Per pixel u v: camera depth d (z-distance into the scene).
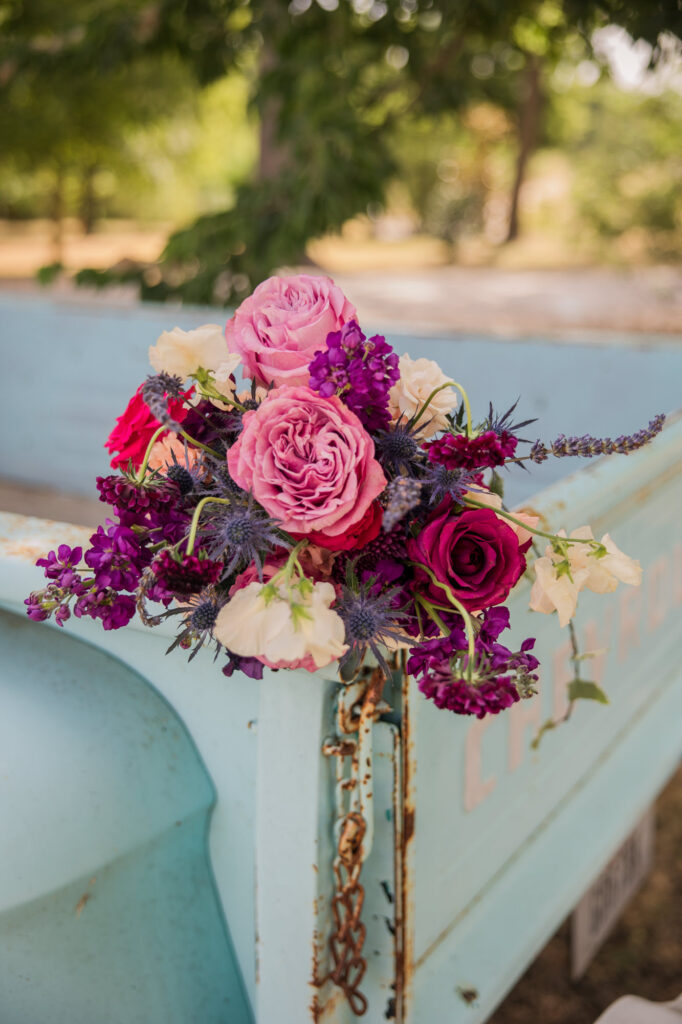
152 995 0.92
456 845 1.06
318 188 4.76
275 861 0.87
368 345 0.71
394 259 19.45
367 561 0.71
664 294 12.36
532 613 1.14
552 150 22.52
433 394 0.76
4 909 0.81
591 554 0.74
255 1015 0.98
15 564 0.90
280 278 0.77
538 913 1.24
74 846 0.83
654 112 14.43
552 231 19.41
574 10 4.29
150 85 9.53
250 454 0.67
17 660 0.93
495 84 7.22
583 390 2.40
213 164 18.53
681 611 1.78
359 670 0.81
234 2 5.18
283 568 0.69
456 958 1.08
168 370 0.76
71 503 3.19
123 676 0.95
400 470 0.71
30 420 3.29
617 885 2.01
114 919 0.88
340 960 0.90
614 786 1.49
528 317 10.36
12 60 5.65
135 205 28.16
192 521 0.69
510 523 0.78
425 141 19.59
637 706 1.61
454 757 1.02
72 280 5.35
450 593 0.66
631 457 1.37
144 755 0.90
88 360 3.12
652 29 4.09
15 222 28.16
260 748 0.85
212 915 0.98
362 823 0.86
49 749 0.86
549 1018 1.79
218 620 0.65
